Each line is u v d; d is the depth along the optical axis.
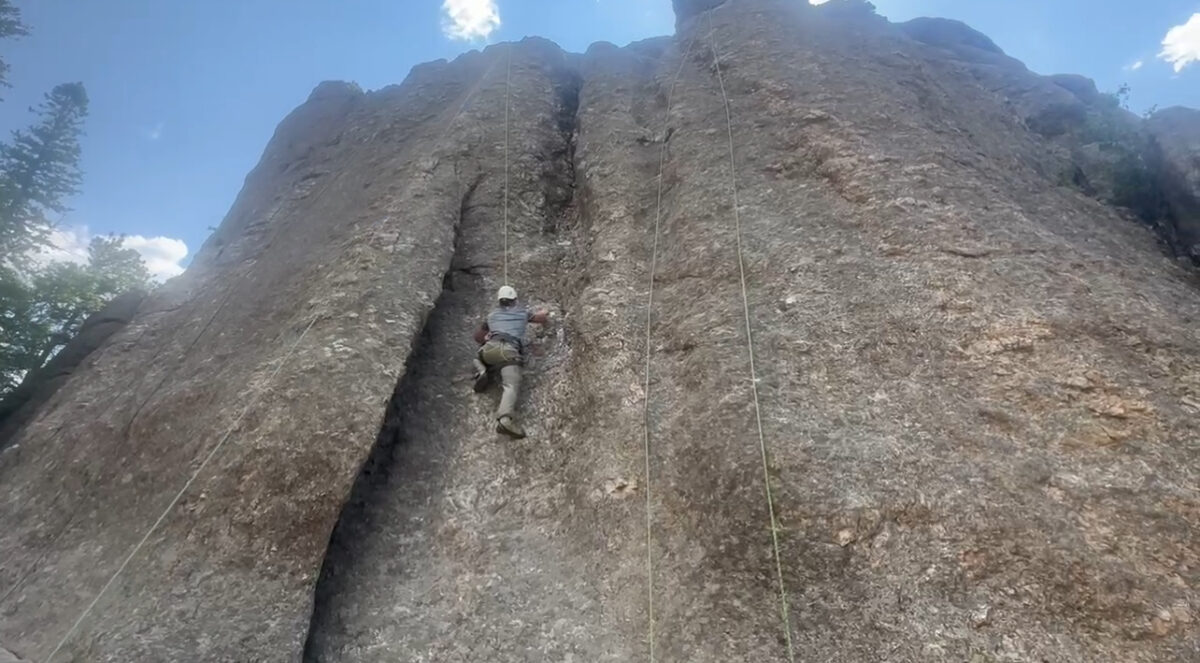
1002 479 6.81
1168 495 6.39
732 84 14.80
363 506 8.18
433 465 8.87
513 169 14.44
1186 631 5.50
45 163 29.23
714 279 10.21
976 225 9.95
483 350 9.66
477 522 8.26
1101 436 7.03
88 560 7.76
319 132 20.20
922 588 6.14
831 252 10.01
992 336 8.30
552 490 8.60
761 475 7.13
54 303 24.83
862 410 7.79
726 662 6.12
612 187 13.22
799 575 6.41
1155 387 7.44
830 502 6.74
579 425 9.23
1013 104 17.12
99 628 6.73
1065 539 6.21
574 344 10.41
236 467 8.00
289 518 7.46
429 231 11.91
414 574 7.66
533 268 12.27
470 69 19.97
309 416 8.39
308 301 10.67
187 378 10.34
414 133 16.69
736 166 12.29
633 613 6.89
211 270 15.09
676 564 7.07
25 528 8.82
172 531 7.57
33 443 10.76
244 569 7.08
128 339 13.11
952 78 16.86
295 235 14.08
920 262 9.46
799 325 9.01
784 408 7.90
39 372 15.23
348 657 6.76
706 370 8.75
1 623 7.33
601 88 17.22
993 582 6.08
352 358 9.11
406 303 10.24
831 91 13.41
